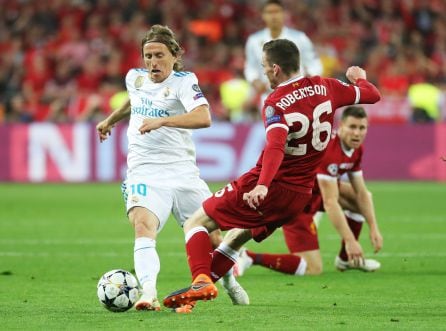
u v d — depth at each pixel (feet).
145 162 70.33
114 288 65.46
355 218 93.25
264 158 63.57
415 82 249.75
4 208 155.74
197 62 246.47
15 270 91.45
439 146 206.39
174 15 260.62
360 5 272.51
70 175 203.62
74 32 254.88
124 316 64.18
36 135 203.62
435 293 77.00
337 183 88.43
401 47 258.57
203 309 67.72
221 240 71.56
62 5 263.70
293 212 67.21
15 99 223.71
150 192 69.31
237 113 220.02
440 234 121.80
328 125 66.74
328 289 79.82
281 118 64.49
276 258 88.12
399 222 136.05
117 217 142.61
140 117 70.85
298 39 118.83
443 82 254.47
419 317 64.18
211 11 264.11
